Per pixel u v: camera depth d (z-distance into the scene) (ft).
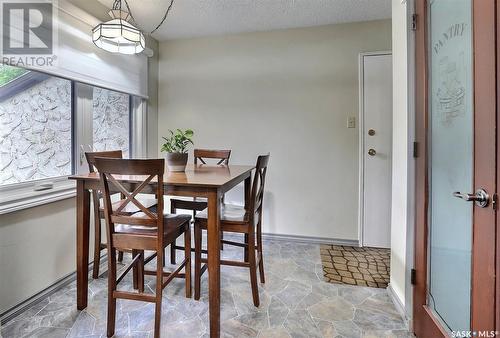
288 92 9.99
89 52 7.55
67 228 6.95
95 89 8.36
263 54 10.14
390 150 9.30
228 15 8.88
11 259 5.58
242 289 6.66
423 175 4.85
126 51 7.04
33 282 6.03
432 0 4.55
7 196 5.60
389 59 9.16
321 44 9.66
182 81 10.87
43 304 6.02
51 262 6.48
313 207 9.98
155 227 5.11
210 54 10.58
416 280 5.08
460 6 3.82
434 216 4.59
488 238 3.28
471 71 3.59
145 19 9.13
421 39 4.89
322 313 5.73
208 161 10.73
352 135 9.57
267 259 8.45
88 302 6.08
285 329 5.22
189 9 8.50
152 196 9.71
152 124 10.78
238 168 7.68
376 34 9.25
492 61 3.14
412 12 5.21
